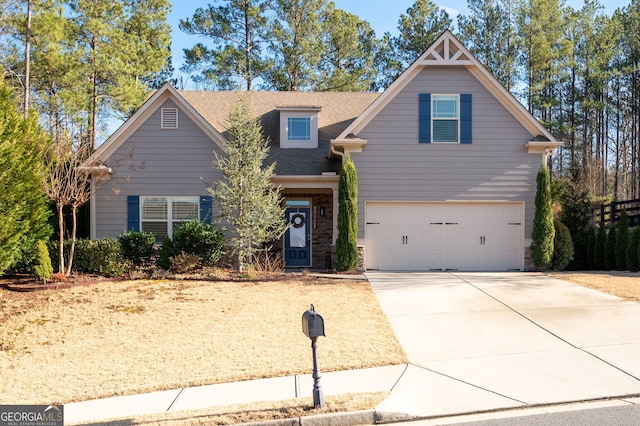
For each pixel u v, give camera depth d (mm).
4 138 12359
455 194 16328
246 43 33094
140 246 14984
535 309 10547
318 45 32750
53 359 8266
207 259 15109
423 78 16375
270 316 10328
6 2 23172
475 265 16516
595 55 36844
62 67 24938
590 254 17734
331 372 7312
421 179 16344
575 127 38469
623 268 16500
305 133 18406
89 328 9711
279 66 33031
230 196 14570
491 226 16531
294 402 6199
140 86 29172
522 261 16359
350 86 33844
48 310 10758
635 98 37688
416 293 12328
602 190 39000
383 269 16406
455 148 16344
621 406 5941
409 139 16312
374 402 6102
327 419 5742
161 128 16531
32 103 24203
